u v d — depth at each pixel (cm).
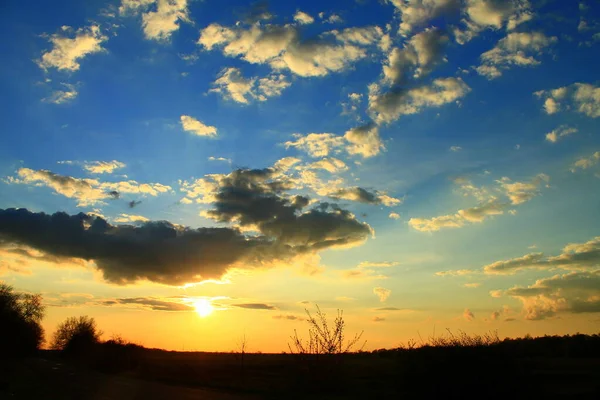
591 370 3144
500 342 2136
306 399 2306
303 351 2666
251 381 3547
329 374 2617
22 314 9200
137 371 4772
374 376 3206
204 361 6994
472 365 2038
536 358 3928
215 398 2403
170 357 8888
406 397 2197
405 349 2317
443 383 2088
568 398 2022
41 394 2620
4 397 2470
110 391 2777
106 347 5678
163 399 2352
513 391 2011
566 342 5144
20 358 8469
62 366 6072
